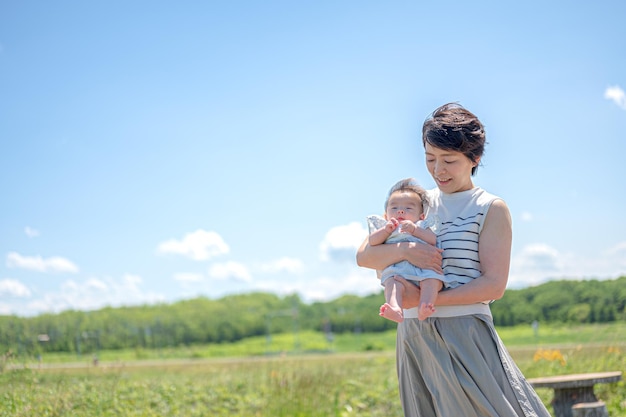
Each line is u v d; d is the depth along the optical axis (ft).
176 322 179.32
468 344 10.85
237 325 194.08
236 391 32.83
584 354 32.40
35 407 22.09
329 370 36.45
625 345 33.01
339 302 230.48
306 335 203.10
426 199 12.28
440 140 11.28
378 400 30.19
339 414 27.27
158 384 32.35
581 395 21.29
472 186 11.91
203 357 141.59
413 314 11.43
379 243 11.85
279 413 26.94
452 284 11.13
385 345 158.10
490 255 11.19
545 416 10.93
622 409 24.22
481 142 11.49
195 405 29.71
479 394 10.62
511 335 74.08
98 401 24.43
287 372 35.32
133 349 129.39
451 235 11.43
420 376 11.59
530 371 31.14
